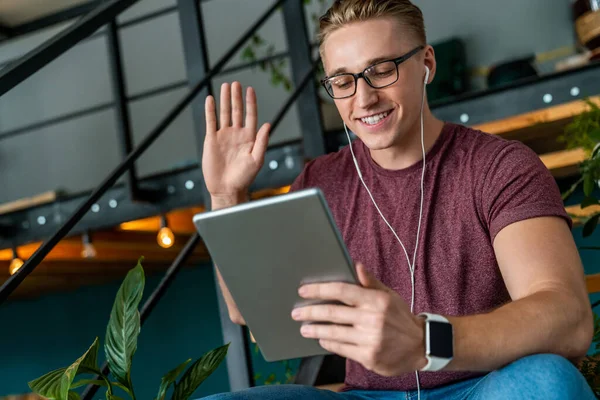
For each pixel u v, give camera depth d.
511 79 3.52
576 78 2.64
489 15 4.84
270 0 5.55
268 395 1.15
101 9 1.41
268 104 5.43
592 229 1.71
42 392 1.06
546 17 4.70
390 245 1.28
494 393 0.96
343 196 1.38
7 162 6.36
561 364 0.92
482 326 0.93
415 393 1.23
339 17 1.24
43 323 5.93
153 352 5.48
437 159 1.27
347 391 1.33
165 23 5.86
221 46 5.65
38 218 3.48
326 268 0.92
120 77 3.24
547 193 1.11
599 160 1.68
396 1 1.22
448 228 1.23
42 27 5.71
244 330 2.01
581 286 1.02
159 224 3.62
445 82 4.48
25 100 6.32
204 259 5.13
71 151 6.15
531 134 2.84
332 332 0.90
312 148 2.79
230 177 1.29
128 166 1.69
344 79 1.25
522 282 1.04
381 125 1.24
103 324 5.69
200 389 5.28
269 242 0.93
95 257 3.96
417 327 0.90
